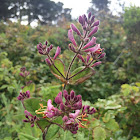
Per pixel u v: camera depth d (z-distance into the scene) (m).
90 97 4.68
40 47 1.32
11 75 4.38
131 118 2.90
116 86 5.43
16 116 2.18
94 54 1.28
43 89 2.09
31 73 4.89
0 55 4.83
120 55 6.88
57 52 1.31
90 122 1.93
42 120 1.23
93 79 5.42
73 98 1.09
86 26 1.24
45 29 9.66
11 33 7.47
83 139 1.62
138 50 7.06
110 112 2.16
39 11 29.20
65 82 1.33
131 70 6.47
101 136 1.79
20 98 1.40
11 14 25.95
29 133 1.75
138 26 7.43
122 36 8.05
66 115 1.11
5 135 2.78
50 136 1.27
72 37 1.28
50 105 1.10
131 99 2.82
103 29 8.24
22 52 6.28
